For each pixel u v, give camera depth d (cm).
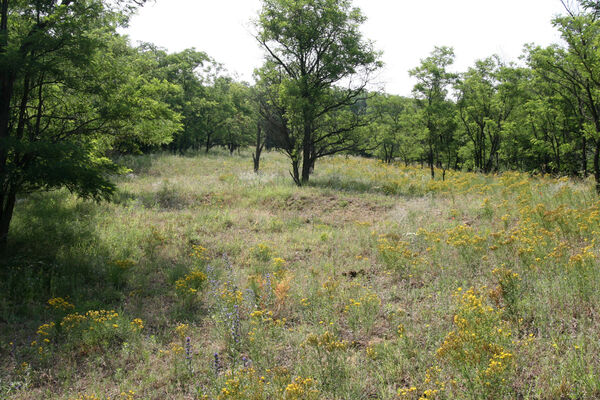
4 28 808
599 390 329
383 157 4950
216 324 562
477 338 376
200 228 1162
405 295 625
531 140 2691
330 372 397
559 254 599
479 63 2873
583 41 1209
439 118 2047
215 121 4438
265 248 915
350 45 1878
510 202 1159
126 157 2773
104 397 413
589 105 1409
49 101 988
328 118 2091
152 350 518
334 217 1329
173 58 3931
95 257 844
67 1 876
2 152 772
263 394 363
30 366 471
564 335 422
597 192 1153
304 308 614
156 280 789
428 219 1121
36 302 656
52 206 1234
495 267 647
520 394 353
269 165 3123
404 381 402
